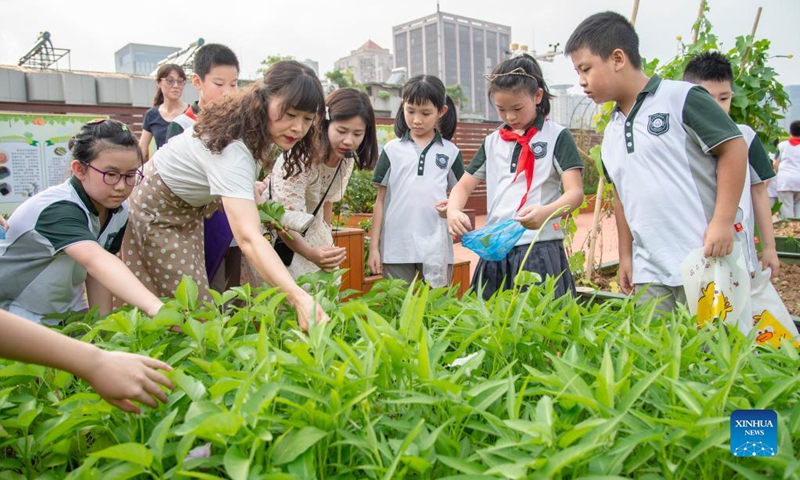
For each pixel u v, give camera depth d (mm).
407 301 1570
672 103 2555
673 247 2541
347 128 3100
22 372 1464
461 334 1665
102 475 1075
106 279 2002
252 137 2270
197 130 2365
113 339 1713
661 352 1477
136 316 1685
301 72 2301
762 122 5336
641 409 1362
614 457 1070
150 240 2654
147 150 5414
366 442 1098
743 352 1516
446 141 3912
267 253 2074
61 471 1271
